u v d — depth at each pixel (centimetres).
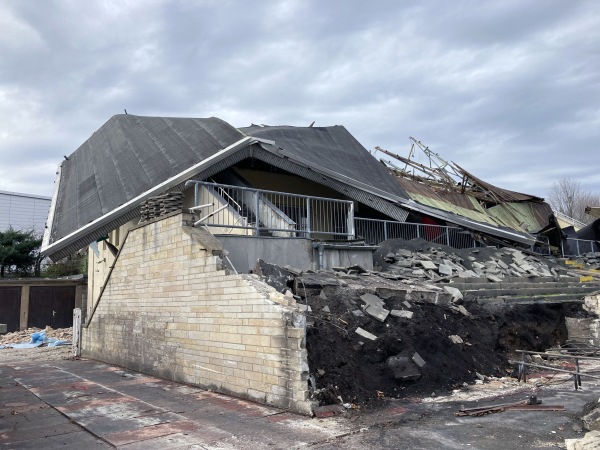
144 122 2081
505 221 2744
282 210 1359
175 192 1080
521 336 1115
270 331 759
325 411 679
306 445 555
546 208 3045
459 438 567
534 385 869
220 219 1240
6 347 1889
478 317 1091
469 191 2916
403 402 748
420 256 1504
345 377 755
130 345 1198
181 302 995
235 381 824
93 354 1422
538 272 1709
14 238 2916
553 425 608
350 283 1034
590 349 1123
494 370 948
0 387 990
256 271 924
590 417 590
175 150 1691
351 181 1744
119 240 1684
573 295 1433
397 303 977
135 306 1186
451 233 1952
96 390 927
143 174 1596
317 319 836
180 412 727
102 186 1658
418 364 837
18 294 2338
